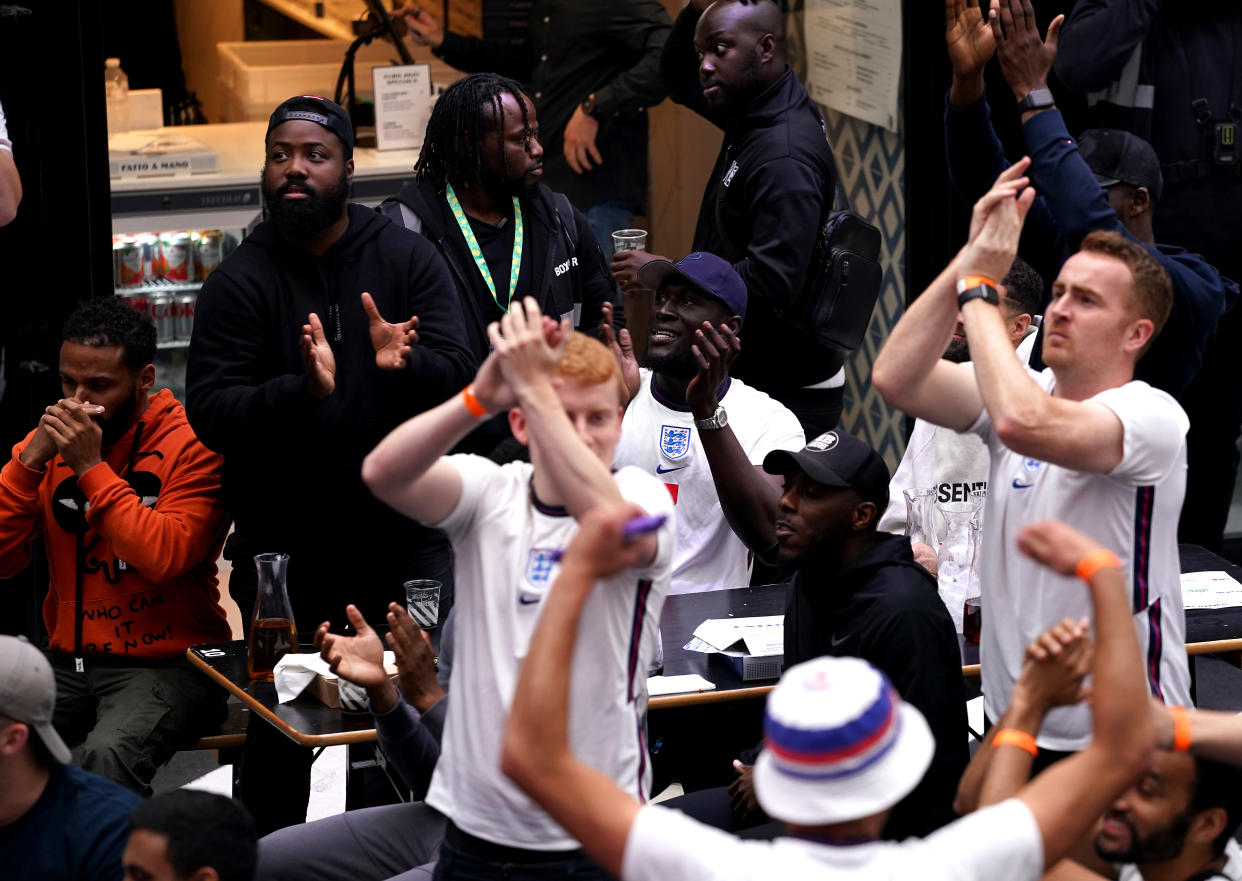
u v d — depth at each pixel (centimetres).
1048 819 416
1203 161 1195
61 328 1098
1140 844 516
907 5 1227
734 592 876
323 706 759
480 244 984
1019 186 586
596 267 1047
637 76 1332
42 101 1065
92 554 869
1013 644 620
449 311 905
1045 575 602
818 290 1053
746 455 873
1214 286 916
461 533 547
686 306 906
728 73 1062
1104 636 429
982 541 644
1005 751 466
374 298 888
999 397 566
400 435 514
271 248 885
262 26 1591
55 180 1080
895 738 398
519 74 1527
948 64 1234
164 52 1529
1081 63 1157
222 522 885
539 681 414
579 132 1351
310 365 819
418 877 671
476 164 966
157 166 1344
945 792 629
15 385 1096
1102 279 597
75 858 597
